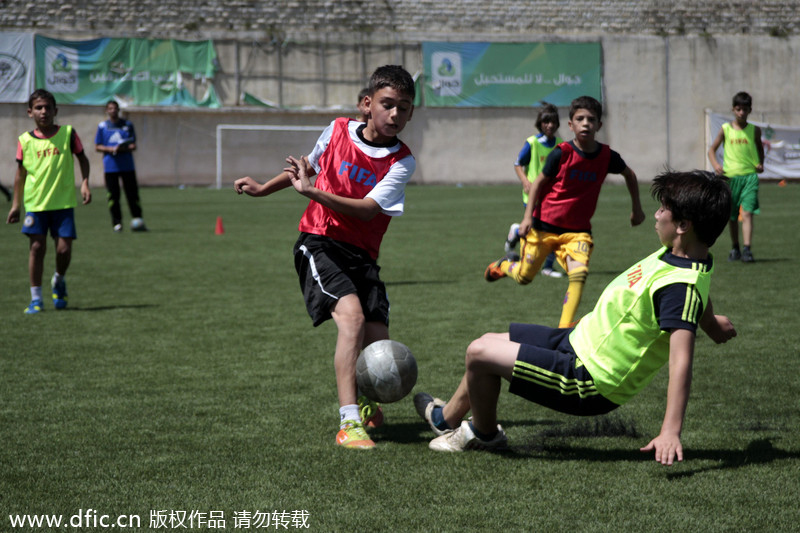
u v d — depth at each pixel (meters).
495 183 52.03
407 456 5.74
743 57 52.91
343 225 6.41
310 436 6.18
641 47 52.16
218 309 11.94
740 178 16.48
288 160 6.00
